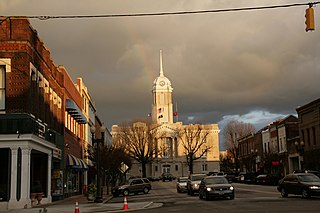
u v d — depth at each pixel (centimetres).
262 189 4419
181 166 13288
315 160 5378
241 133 10562
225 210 2114
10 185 2692
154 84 15038
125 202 2558
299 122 6156
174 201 3142
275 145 7275
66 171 4122
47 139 3262
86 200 3628
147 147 10669
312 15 1546
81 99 5422
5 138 2712
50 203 3250
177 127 13250
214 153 13400
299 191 2869
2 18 2834
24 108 2791
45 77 3353
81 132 5356
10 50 2827
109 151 5525
